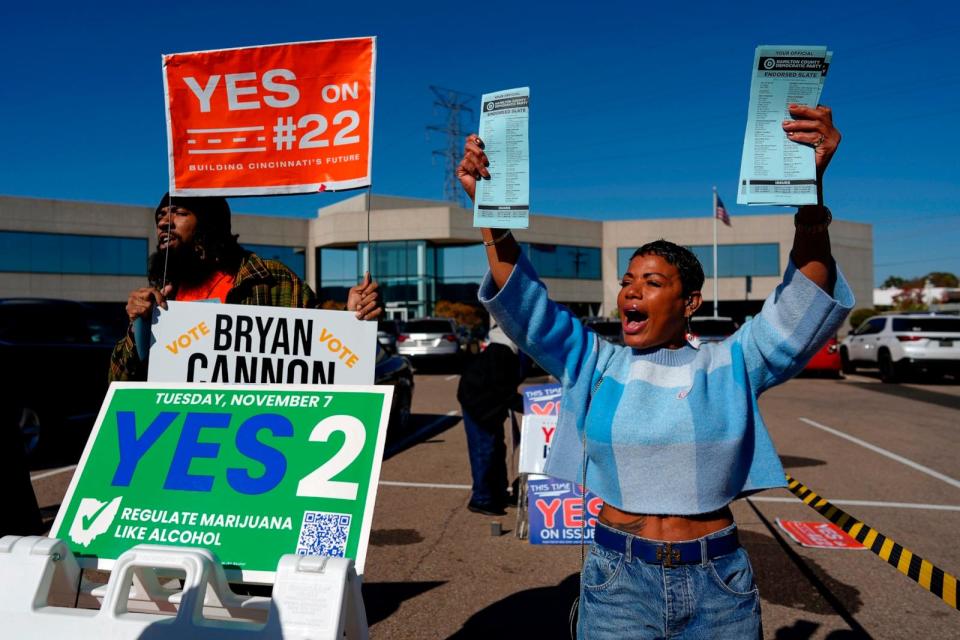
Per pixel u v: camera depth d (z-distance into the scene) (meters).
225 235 2.88
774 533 4.73
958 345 14.81
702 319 14.63
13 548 1.88
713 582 1.68
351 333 2.57
